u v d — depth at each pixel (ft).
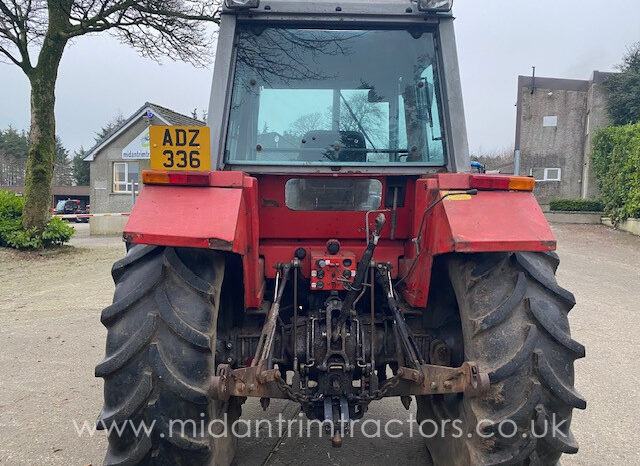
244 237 8.17
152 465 7.38
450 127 9.84
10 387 15.07
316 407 8.95
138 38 47.34
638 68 81.05
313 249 10.07
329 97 10.21
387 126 10.19
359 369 9.18
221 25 10.00
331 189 10.01
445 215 7.90
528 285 8.04
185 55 49.06
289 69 10.23
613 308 24.41
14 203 44.98
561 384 7.41
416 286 9.00
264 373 7.93
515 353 7.53
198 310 7.57
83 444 11.66
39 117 43.91
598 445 11.60
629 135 55.26
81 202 142.10
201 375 7.34
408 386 8.49
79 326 21.81
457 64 9.98
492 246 7.57
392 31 10.30
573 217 65.51
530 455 7.50
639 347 18.69
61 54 44.68
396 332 9.34
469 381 7.47
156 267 7.84
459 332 9.38
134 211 7.65
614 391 14.69
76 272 35.68
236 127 10.12
